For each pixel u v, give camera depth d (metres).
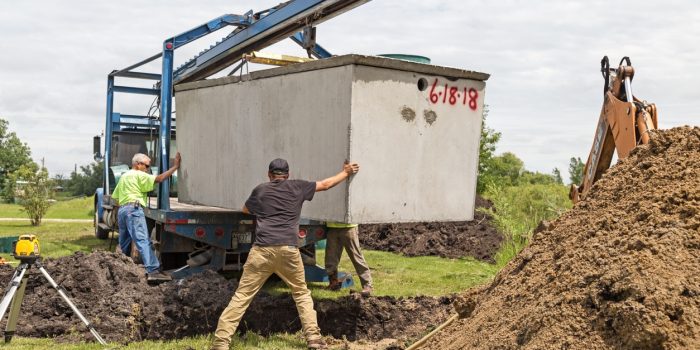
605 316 3.32
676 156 4.35
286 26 8.73
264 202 6.03
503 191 15.25
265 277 6.04
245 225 8.28
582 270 3.73
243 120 6.95
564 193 15.15
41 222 23.44
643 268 3.41
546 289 3.86
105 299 6.69
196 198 8.10
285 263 5.99
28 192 22.19
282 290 8.70
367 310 6.97
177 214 7.98
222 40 10.55
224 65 11.10
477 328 4.16
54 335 6.28
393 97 5.54
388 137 5.53
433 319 6.92
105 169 13.83
